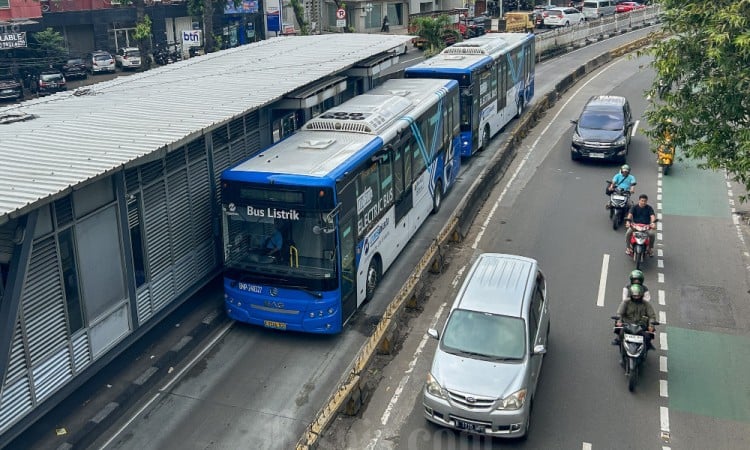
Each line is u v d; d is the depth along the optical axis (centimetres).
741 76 1274
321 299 1463
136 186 1413
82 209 1270
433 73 2566
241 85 1911
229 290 1533
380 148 1698
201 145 1633
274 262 1480
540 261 1875
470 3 7031
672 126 1442
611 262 1858
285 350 1502
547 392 1325
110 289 1355
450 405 1168
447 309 1642
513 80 3194
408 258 1927
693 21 1386
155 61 5197
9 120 1531
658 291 1706
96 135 1403
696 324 1557
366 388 1323
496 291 1327
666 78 1443
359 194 1573
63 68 4738
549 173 2578
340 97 2422
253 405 1318
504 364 1200
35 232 1168
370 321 1608
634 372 1305
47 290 1201
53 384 1221
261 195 1454
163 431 1249
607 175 2531
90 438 1216
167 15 5406
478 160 2706
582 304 1648
